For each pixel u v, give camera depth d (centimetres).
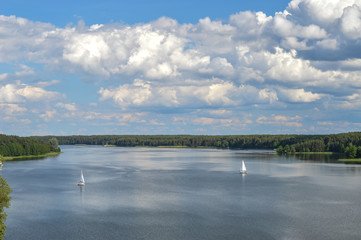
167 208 8738
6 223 7575
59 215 8169
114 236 6800
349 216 7938
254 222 7550
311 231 6956
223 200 9600
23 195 10362
